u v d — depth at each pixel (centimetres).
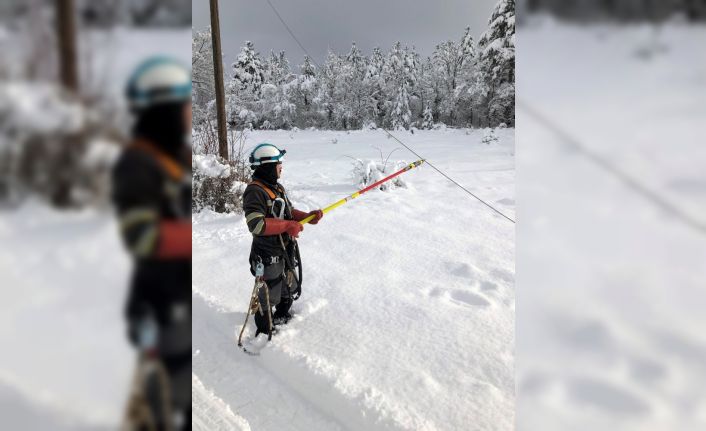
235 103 3741
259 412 250
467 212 639
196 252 484
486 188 820
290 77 4569
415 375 261
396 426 220
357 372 266
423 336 302
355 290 378
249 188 302
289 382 270
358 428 234
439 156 1508
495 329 308
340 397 242
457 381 255
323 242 510
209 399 247
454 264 432
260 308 303
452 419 227
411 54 4412
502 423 224
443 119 4384
